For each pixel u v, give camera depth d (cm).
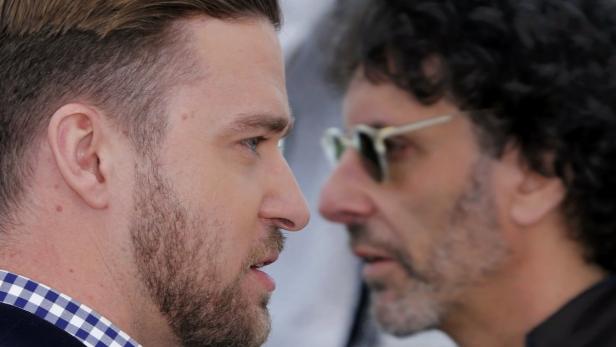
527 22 836
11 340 507
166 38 555
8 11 551
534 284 827
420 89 843
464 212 838
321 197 895
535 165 828
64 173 535
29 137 540
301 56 1162
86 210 540
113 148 545
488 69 831
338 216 884
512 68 833
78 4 550
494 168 836
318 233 1155
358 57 877
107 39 550
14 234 538
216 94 561
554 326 811
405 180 854
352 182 876
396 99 859
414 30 846
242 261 572
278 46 593
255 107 568
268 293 595
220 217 560
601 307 809
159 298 551
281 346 1137
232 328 570
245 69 570
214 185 559
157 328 557
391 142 859
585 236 825
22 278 527
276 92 580
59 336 515
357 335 1138
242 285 574
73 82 544
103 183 543
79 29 548
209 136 558
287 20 1166
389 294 864
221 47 566
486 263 834
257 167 581
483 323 849
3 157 541
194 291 556
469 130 840
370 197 866
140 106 548
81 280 538
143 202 546
